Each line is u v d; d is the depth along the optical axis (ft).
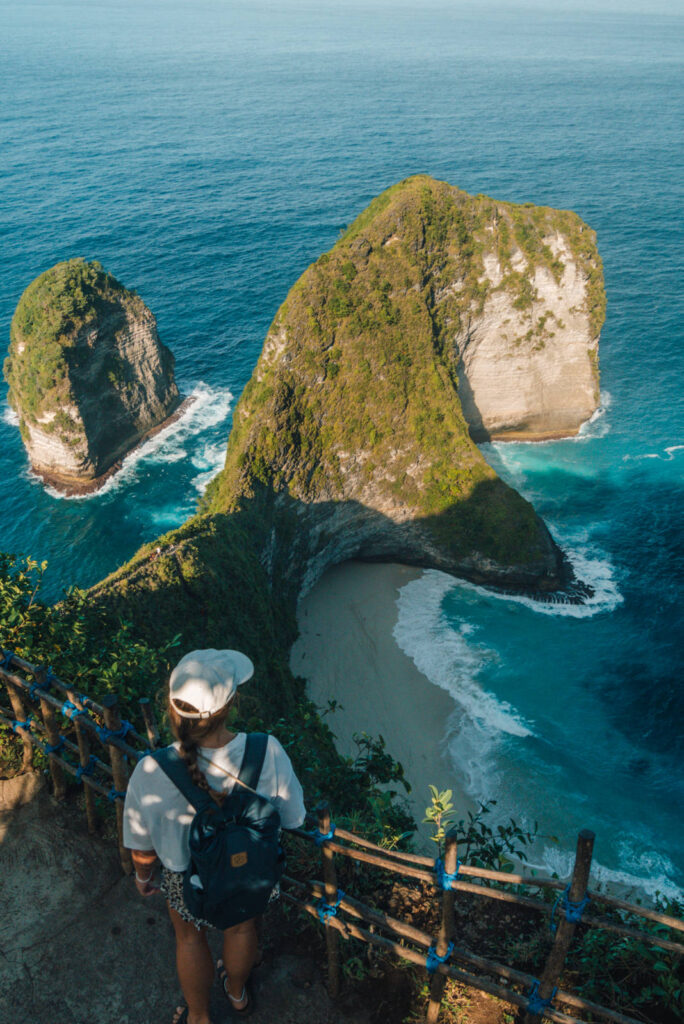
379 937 18.80
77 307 225.15
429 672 164.04
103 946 20.57
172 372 265.34
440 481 204.54
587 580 191.62
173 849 14.51
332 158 619.67
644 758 141.18
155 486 230.89
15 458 242.37
